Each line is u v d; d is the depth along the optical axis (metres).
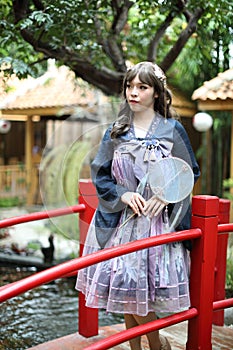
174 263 1.91
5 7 3.76
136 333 1.82
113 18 4.51
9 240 6.65
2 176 10.21
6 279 5.43
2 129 9.70
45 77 8.40
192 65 6.75
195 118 6.85
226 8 3.92
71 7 3.68
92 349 1.71
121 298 1.86
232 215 5.36
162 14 4.43
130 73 1.91
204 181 8.18
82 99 4.96
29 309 4.46
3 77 4.24
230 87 6.80
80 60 4.63
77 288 2.13
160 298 1.86
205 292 2.05
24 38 3.95
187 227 2.01
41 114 9.62
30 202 9.73
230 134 7.86
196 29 4.32
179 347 2.49
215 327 2.80
